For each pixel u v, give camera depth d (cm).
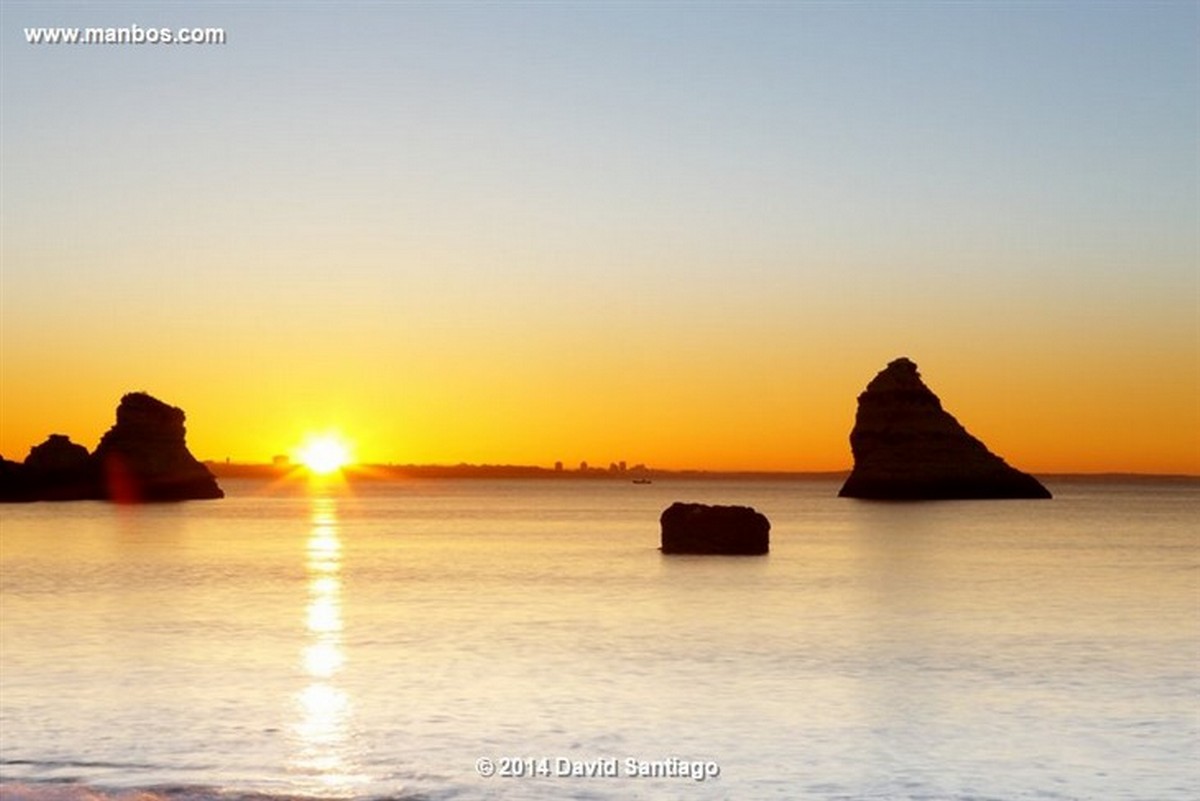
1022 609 6725
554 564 9938
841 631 5825
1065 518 18212
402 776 3159
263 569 9631
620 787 3081
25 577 8919
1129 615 6450
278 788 3027
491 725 3741
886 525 15975
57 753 3384
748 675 4588
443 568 9638
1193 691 4269
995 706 4019
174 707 3978
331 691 4256
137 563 10288
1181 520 17650
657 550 11606
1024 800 2988
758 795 3022
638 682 4434
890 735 3619
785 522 16762
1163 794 3033
